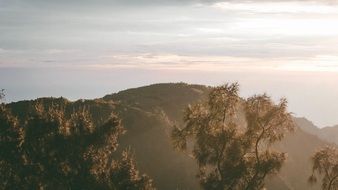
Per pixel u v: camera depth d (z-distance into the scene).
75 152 37.50
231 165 37.28
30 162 36.88
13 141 36.34
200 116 38.19
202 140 37.91
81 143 37.59
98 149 38.25
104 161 38.75
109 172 38.84
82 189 37.19
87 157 37.56
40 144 37.25
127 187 38.59
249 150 38.16
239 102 37.97
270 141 37.66
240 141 37.41
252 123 37.41
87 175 37.41
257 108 37.41
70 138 37.44
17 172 36.50
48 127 37.12
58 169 37.12
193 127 38.66
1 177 36.03
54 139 37.12
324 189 44.06
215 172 38.62
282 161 37.62
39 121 37.28
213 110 37.94
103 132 38.19
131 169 39.56
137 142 97.94
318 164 44.19
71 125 38.25
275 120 37.22
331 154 43.88
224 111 37.81
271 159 37.28
